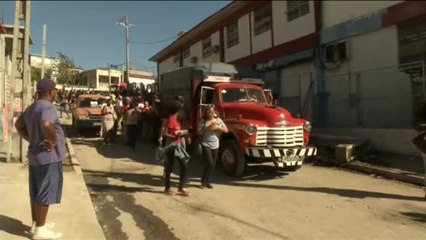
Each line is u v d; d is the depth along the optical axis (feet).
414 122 46.80
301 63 67.36
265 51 76.74
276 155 34.83
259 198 29.30
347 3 57.06
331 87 60.18
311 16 64.08
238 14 86.48
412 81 47.26
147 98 79.41
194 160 45.11
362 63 54.90
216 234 21.83
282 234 21.84
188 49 117.60
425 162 28.94
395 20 49.34
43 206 18.62
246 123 35.14
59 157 18.60
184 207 26.94
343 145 42.91
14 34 36.86
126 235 21.66
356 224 23.54
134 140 52.08
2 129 46.62
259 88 43.24
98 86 259.60
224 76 44.19
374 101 52.65
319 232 22.17
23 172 33.09
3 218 21.97
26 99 36.86
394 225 23.39
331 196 29.91
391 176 36.04
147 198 29.19
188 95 44.11
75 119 69.36
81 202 25.71
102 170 39.58
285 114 36.27
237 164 35.86
